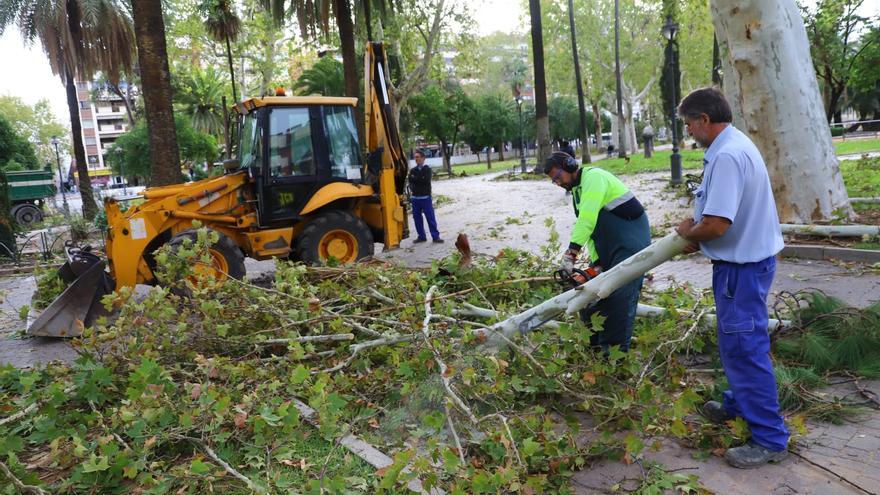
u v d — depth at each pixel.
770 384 3.10
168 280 5.32
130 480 3.24
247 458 3.27
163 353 4.43
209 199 8.18
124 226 7.52
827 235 8.05
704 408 3.60
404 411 3.75
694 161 26.92
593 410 3.72
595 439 3.50
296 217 8.54
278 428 3.44
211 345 4.64
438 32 29.72
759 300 3.06
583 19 44.03
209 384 3.69
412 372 3.76
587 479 3.14
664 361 4.12
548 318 3.77
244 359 4.48
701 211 3.13
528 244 10.55
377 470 2.90
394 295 5.17
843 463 3.11
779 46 8.55
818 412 3.63
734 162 2.95
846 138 39.84
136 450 3.17
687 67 46.88
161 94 12.43
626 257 3.99
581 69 48.50
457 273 5.61
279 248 8.48
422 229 12.17
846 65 34.41
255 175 8.28
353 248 8.84
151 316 4.49
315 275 5.94
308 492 2.80
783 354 4.37
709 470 3.15
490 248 10.55
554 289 5.43
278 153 8.37
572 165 4.07
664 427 3.38
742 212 3.00
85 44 25.09
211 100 43.97
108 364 4.31
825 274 6.90
